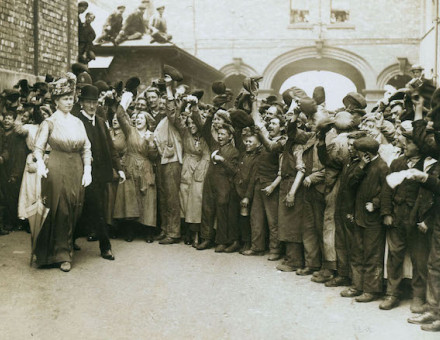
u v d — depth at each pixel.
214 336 4.52
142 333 4.56
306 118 7.05
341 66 28.06
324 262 6.04
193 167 7.75
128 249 7.39
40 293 5.48
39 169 6.03
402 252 5.13
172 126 7.77
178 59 19.11
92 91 6.71
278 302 5.34
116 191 7.82
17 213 8.20
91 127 6.70
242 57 26.28
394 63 25.30
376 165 5.31
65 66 12.50
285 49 25.97
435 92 4.80
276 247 6.98
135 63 18.39
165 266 6.56
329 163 5.91
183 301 5.34
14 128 8.20
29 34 10.99
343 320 4.87
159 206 7.97
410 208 5.00
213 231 7.50
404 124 5.44
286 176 6.50
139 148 7.79
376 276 5.30
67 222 6.29
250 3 26.22
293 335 4.54
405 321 4.83
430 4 23.62
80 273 6.19
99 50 18.19
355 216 5.46
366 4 25.50
